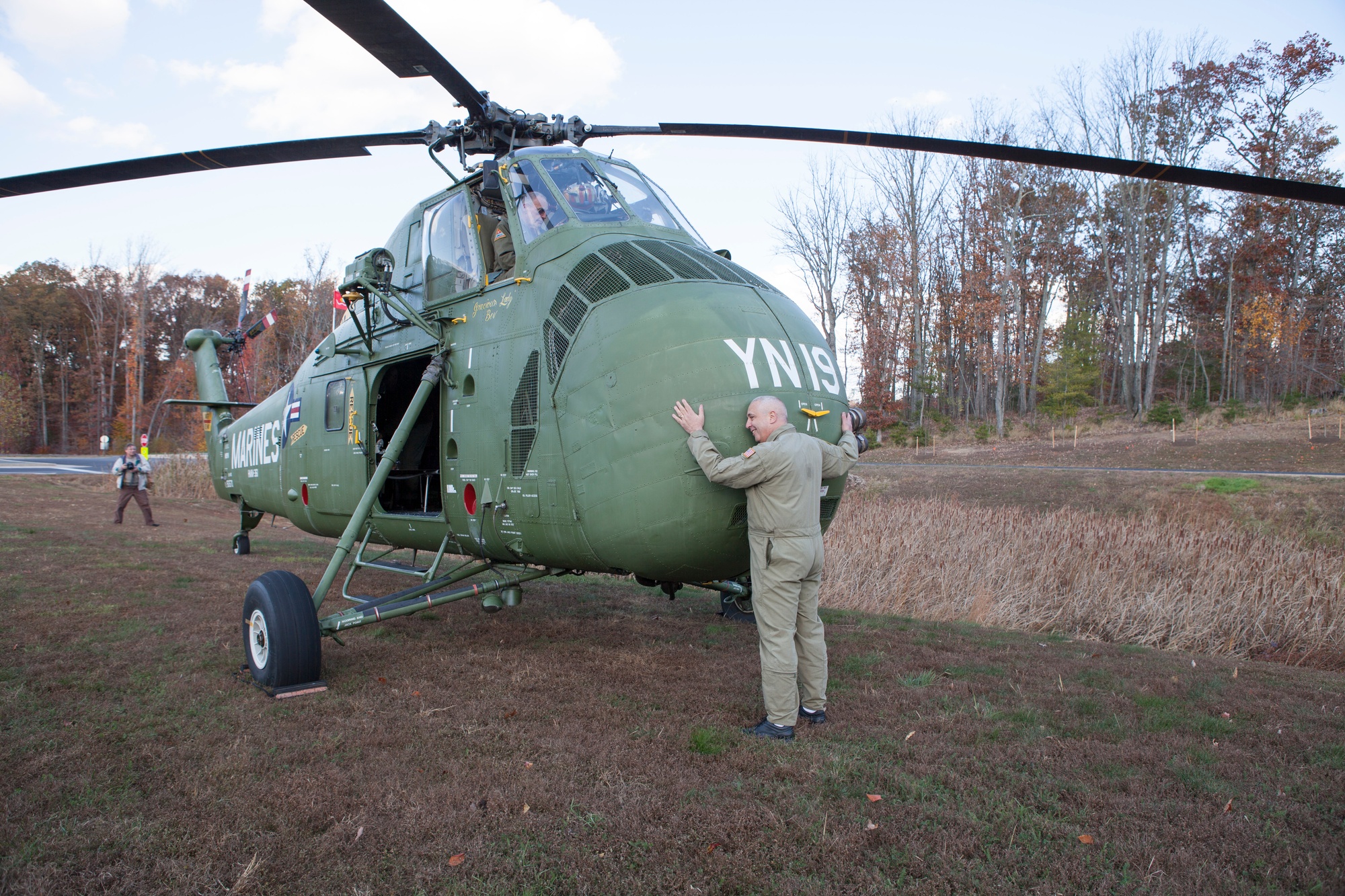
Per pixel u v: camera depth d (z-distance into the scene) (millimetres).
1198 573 7359
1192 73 35438
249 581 7406
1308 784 3008
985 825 2631
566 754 3223
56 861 2346
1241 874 2357
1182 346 43000
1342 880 2305
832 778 3000
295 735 3430
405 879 2275
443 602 4543
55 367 59562
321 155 4883
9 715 3662
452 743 3350
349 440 5906
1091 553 7914
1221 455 21000
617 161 5035
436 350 4980
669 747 3309
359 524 4730
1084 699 4102
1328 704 4141
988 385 41156
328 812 2684
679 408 3469
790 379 3713
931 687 4344
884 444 32906
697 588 7867
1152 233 42812
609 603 6949
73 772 3020
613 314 3854
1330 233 36625
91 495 17594
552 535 4086
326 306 48031
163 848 2441
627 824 2598
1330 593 6723
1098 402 41812
